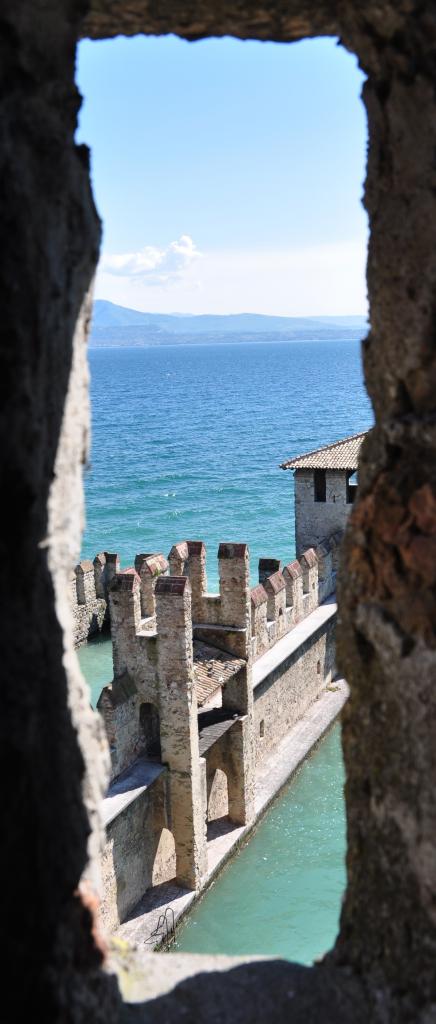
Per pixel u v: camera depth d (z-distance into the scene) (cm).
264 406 19500
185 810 2602
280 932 2509
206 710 2983
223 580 2894
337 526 4409
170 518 8319
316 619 3878
